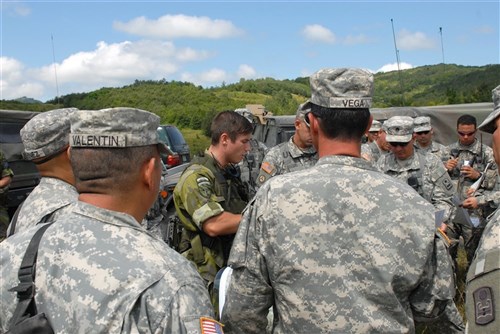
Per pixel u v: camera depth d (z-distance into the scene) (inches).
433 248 73.5
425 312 74.8
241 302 79.7
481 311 54.6
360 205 72.9
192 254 126.0
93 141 59.1
